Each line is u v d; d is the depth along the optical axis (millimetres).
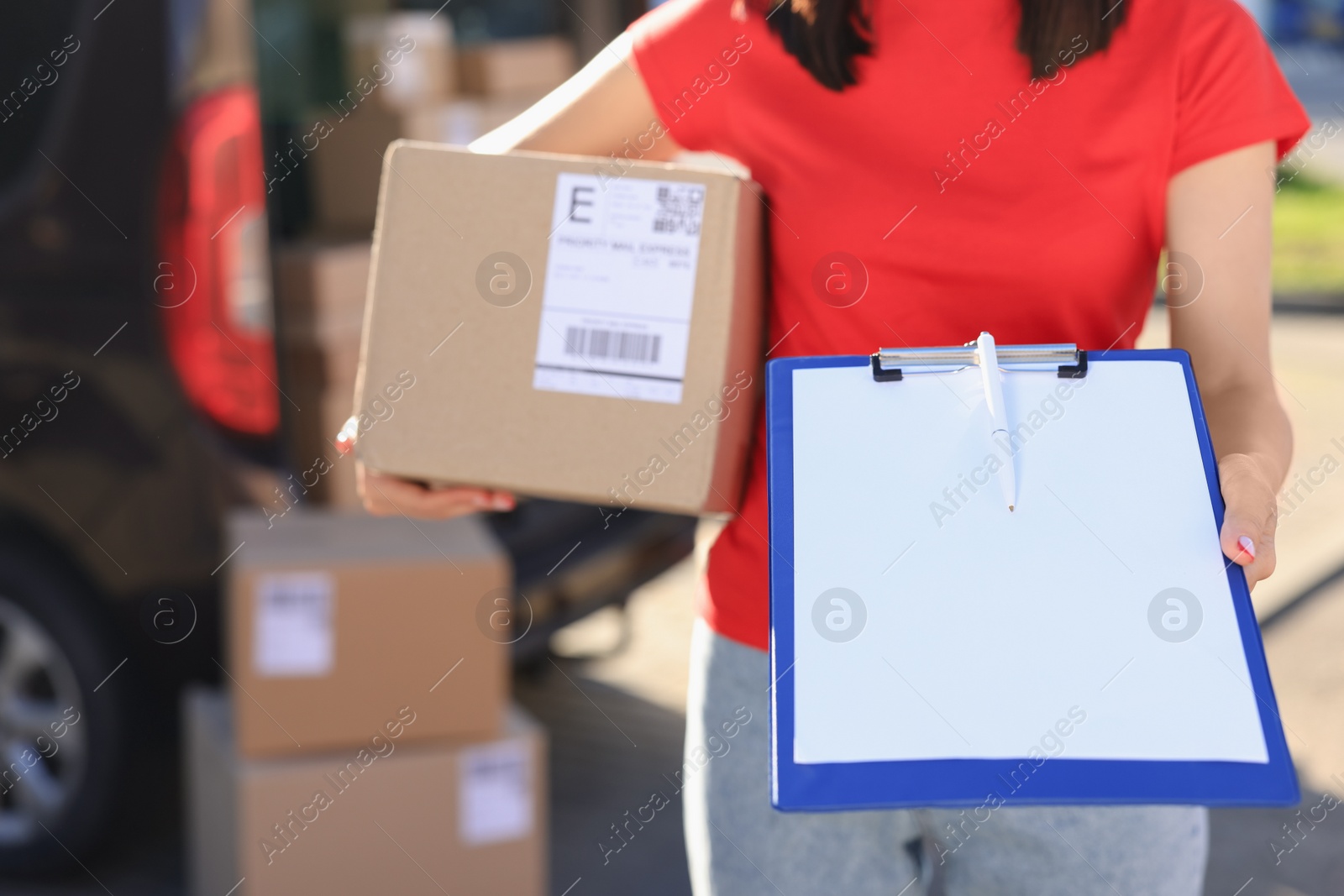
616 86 1464
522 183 1415
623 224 1400
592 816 3113
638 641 4059
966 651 1086
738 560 1418
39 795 2955
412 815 2490
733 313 1385
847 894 1365
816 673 1092
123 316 2693
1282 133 1240
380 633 2479
